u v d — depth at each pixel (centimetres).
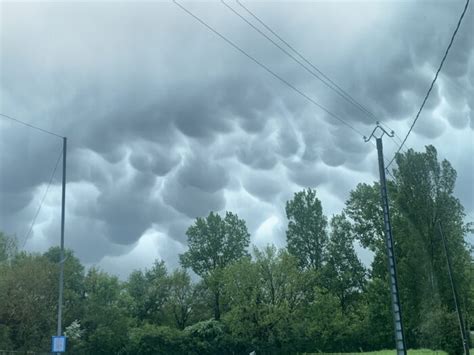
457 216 5178
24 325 5656
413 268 5303
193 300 9131
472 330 5797
